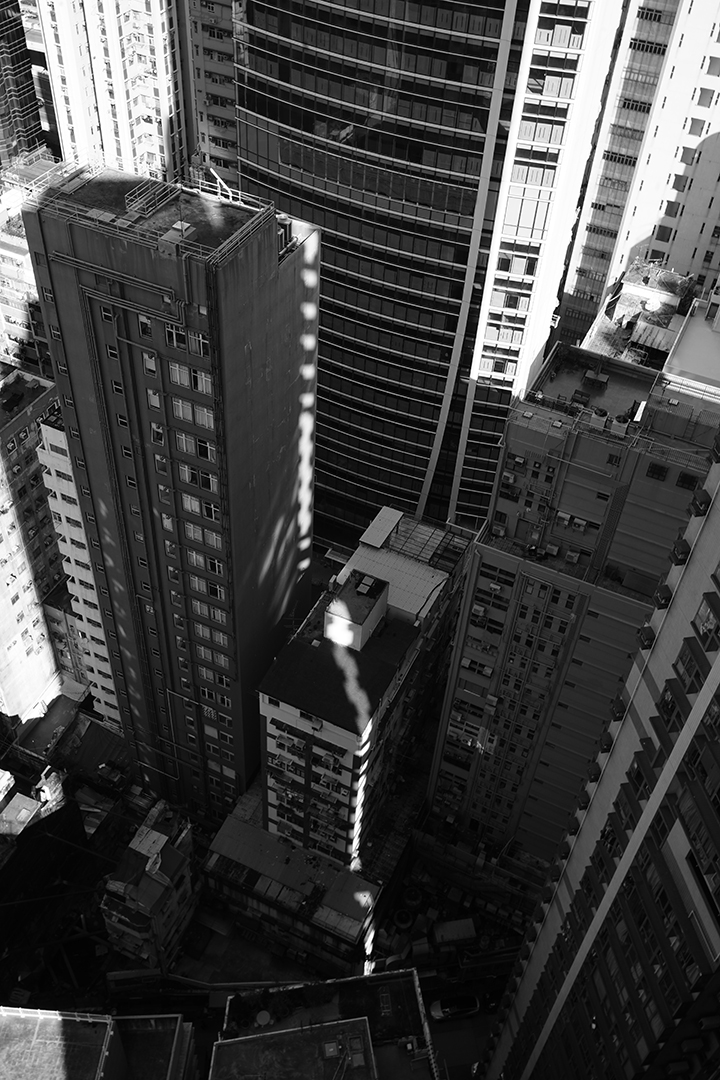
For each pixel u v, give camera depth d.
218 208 90.69
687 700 55.12
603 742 68.75
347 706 110.69
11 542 137.25
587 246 166.25
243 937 137.38
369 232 141.50
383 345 153.38
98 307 92.44
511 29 113.81
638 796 62.25
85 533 116.75
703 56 138.25
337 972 132.25
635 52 141.75
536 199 128.12
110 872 142.50
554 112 119.44
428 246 138.50
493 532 105.94
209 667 123.00
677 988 57.53
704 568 53.50
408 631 119.00
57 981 132.62
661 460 90.25
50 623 152.38
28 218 88.62
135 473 105.44
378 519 130.00
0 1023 90.69
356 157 134.62
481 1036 131.38
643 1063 63.50
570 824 77.75
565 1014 77.94
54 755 152.62
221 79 165.38
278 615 128.25
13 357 164.50
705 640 53.25
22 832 126.38
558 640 107.44
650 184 154.12
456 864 138.00
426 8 116.25
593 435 93.38
